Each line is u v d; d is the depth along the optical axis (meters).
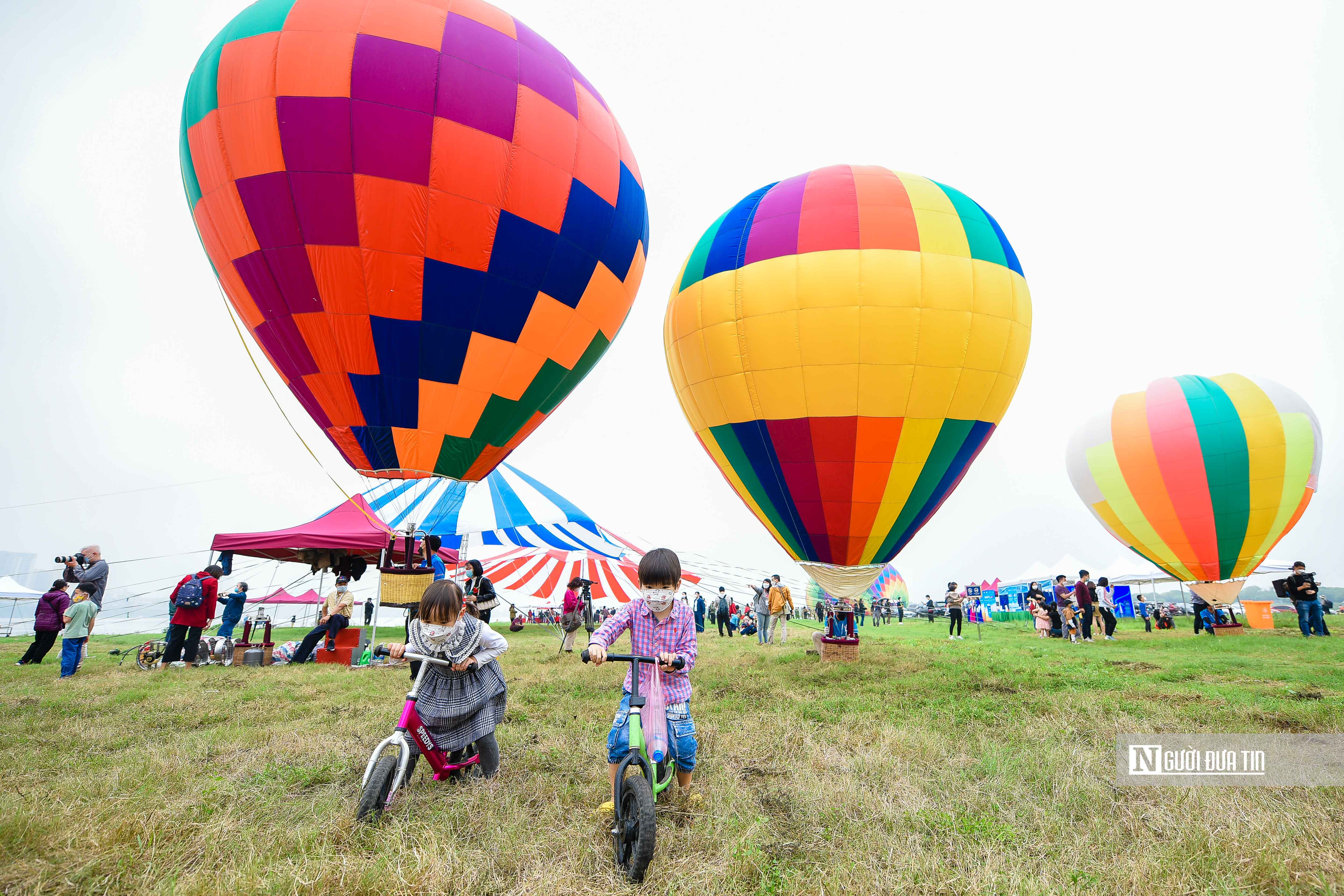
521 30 9.20
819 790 3.99
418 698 3.95
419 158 7.93
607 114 9.83
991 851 3.12
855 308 10.01
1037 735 5.40
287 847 3.09
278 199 7.88
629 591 18.20
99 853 2.98
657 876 2.91
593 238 9.31
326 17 8.02
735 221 11.50
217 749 5.04
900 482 10.45
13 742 5.29
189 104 8.40
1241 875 2.87
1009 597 37.31
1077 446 21.61
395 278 8.12
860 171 11.27
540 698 7.34
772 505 11.30
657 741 3.25
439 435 8.90
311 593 22.17
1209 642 14.48
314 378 8.62
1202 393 19.19
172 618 10.42
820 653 11.32
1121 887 2.80
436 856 2.94
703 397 11.52
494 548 19.45
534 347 9.18
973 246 10.48
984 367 10.31
